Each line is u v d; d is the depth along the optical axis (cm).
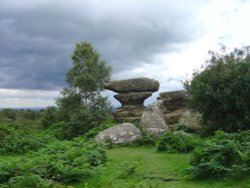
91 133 2392
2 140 2045
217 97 1964
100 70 3984
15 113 5075
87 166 1259
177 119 2680
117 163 1453
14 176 1127
